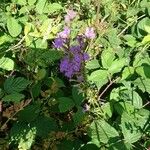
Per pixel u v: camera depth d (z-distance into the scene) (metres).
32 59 0.54
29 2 0.63
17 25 0.55
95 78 0.51
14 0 0.64
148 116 0.50
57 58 0.54
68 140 0.51
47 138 0.50
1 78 0.55
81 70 0.54
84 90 0.53
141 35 0.62
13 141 0.50
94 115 0.53
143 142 0.51
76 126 0.51
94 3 0.67
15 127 0.51
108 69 0.51
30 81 0.51
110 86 0.58
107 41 0.60
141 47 0.58
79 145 0.51
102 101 0.57
